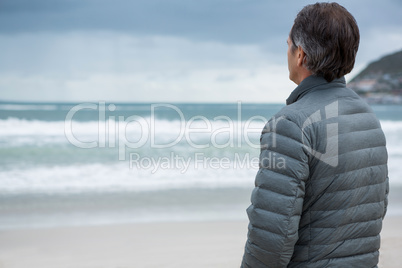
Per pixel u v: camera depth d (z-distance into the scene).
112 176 16.66
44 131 29.08
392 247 8.02
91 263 7.59
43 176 16.78
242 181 15.50
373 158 2.48
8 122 30.95
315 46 2.41
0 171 17.78
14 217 10.82
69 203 12.36
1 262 7.66
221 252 8.09
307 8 2.48
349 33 2.39
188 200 12.59
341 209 2.35
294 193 2.25
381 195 2.52
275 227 2.26
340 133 2.37
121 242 8.77
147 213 11.19
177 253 8.02
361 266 2.42
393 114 73.06
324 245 2.35
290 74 2.65
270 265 2.32
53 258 7.88
